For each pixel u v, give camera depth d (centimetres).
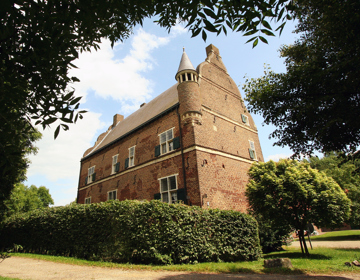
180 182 1350
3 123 306
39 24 275
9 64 282
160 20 416
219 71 1936
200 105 1470
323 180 1022
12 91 293
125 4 347
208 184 1302
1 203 898
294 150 733
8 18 260
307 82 604
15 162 335
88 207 1077
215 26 329
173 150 1465
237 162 1622
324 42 575
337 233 2745
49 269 789
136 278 628
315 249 1252
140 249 844
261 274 682
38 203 4800
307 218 991
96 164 2377
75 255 1053
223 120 1678
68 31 298
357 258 886
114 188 1936
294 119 667
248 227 1009
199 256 868
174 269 735
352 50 513
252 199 1133
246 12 318
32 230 1364
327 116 588
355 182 2234
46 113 296
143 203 905
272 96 704
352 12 479
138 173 1703
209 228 923
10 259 1066
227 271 717
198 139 1379
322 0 550
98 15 324
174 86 2123
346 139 588
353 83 512
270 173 1127
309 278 616
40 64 288
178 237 839
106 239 950
